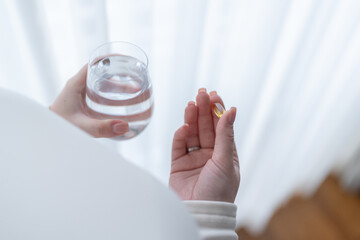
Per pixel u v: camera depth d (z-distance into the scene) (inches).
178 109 44.3
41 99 39.2
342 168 81.1
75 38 34.4
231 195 31.5
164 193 14.7
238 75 44.0
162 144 49.3
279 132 55.7
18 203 13.6
